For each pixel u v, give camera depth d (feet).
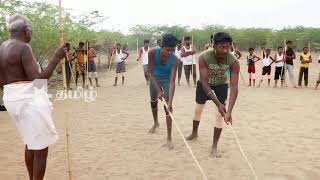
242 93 43.34
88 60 49.80
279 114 30.76
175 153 20.71
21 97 12.78
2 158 20.30
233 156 20.21
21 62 12.82
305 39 125.08
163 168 18.54
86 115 30.91
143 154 20.63
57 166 18.99
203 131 25.23
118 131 25.55
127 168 18.62
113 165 19.04
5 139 23.98
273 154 20.53
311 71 71.77
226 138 23.54
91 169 18.54
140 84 53.93
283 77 49.85
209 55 18.98
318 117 29.50
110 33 88.58
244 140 23.09
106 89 47.98
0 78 13.34
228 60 18.78
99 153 20.90
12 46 12.88
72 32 58.75
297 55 109.40
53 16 52.24
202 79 18.93
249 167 18.65
